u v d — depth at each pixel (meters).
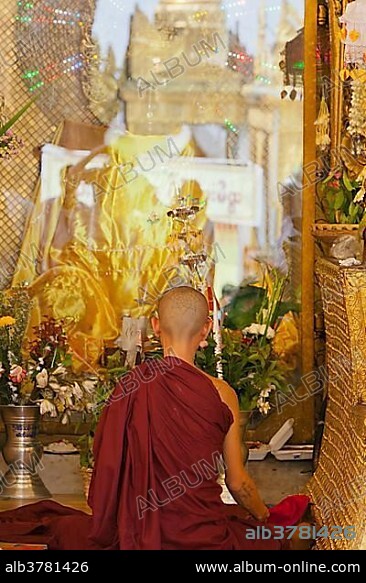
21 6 6.01
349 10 5.47
